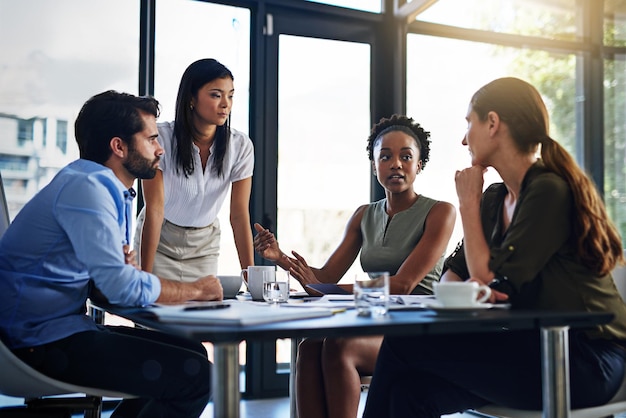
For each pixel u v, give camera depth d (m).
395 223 2.30
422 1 3.67
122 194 1.69
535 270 1.41
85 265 1.54
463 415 3.18
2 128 3.21
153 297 1.58
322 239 3.79
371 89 3.88
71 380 1.57
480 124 1.60
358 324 1.08
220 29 3.60
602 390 1.42
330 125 3.80
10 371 1.49
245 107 3.67
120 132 1.76
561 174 1.50
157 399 1.57
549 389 1.23
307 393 1.88
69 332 1.61
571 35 4.04
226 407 1.02
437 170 3.84
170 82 3.49
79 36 3.33
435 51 3.86
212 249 2.83
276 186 3.68
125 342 1.58
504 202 1.69
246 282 2.02
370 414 1.57
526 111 1.56
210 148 2.60
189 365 1.56
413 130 2.44
